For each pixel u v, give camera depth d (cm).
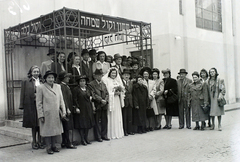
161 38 1119
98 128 680
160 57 1120
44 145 636
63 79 619
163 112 824
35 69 633
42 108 559
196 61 1223
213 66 1359
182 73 838
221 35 1436
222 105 764
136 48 1183
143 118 763
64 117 577
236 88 1521
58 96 576
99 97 670
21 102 617
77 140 662
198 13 1302
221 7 1457
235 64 1513
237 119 980
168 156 527
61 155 555
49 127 556
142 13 1173
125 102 739
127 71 762
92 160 514
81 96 630
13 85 861
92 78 782
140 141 668
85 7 1066
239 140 644
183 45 1170
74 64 720
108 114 705
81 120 627
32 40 948
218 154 528
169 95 816
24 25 834
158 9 1132
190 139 673
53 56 799
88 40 1122
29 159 532
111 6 1150
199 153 541
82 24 749
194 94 799
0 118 859
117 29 859
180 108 834
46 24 752
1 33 877
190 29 1195
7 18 888
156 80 845
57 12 711
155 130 824
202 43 1288
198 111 793
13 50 901
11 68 859
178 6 1159
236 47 1519
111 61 840
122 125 732
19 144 659
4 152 589
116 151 577
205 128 820
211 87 777
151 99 798
